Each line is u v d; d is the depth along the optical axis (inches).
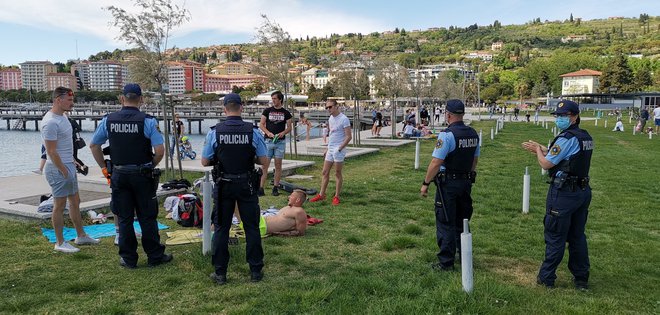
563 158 198.4
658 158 737.0
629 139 1117.7
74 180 245.3
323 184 380.5
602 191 452.1
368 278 206.2
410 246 263.7
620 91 4111.7
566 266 237.5
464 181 219.3
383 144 869.8
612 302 190.1
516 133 1283.2
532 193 429.7
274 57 732.7
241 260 230.1
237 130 203.2
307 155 713.6
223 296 189.8
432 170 216.2
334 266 229.1
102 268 221.0
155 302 184.2
